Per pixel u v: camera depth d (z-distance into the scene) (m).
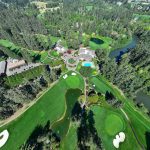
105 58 109.25
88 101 82.75
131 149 65.25
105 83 95.44
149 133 71.38
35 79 92.88
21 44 134.62
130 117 77.00
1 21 179.25
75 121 69.56
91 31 157.75
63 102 83.75
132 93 84.81
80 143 64.12
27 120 74.00
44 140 64.06
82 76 100.88
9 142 66.44
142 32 162.38
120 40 148.25
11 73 103.38
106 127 72.00
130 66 105.62
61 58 118.56
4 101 76.00
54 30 150.38
